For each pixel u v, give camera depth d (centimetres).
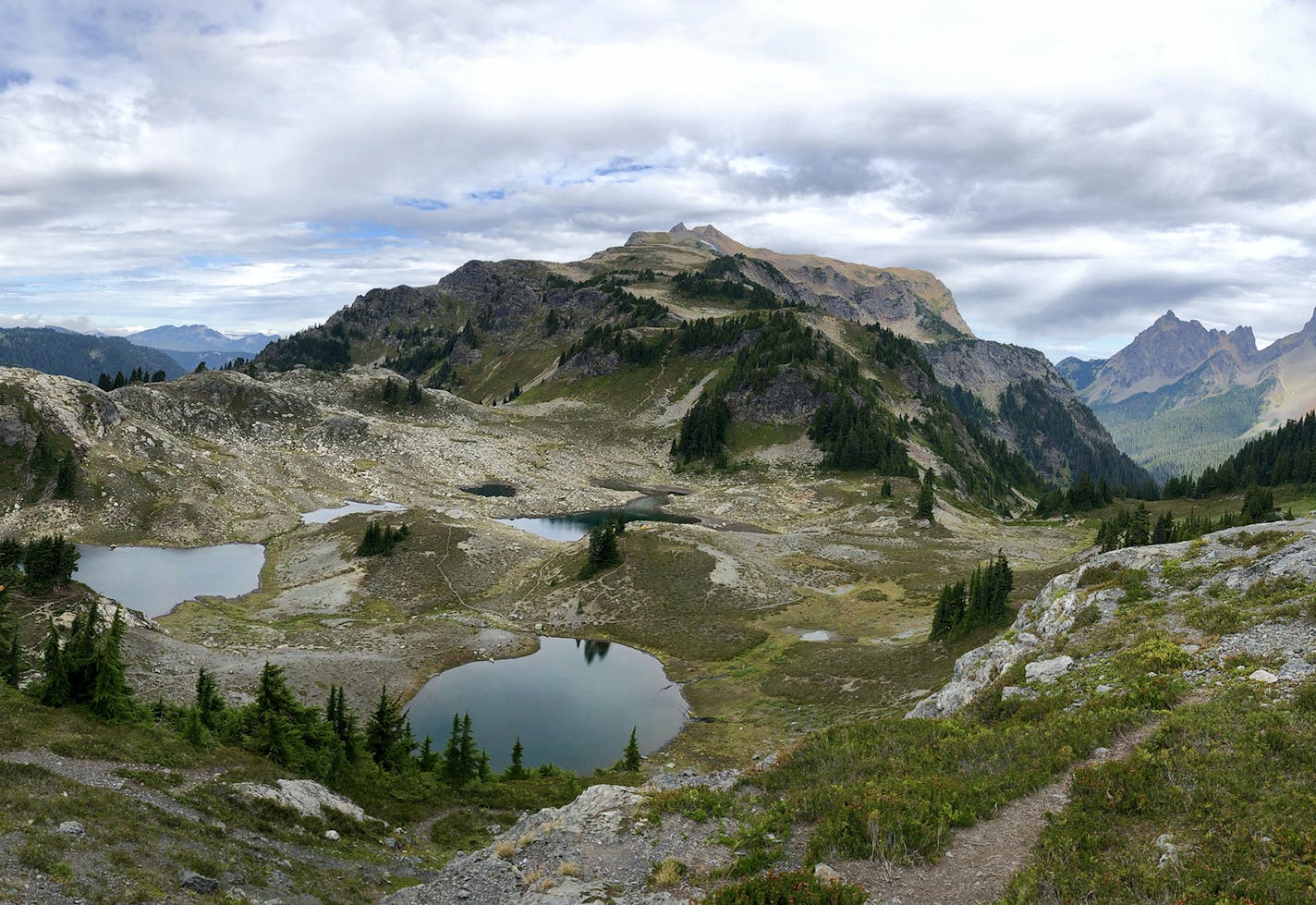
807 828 2080
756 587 9494
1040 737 2380
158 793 2566
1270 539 3556
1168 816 1734
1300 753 1845
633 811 2412
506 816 3900
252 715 3731
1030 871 1605
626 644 8212
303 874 2309
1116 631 3228
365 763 4097
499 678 7188
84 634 3512
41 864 1728
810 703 6212
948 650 6206
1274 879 1402
